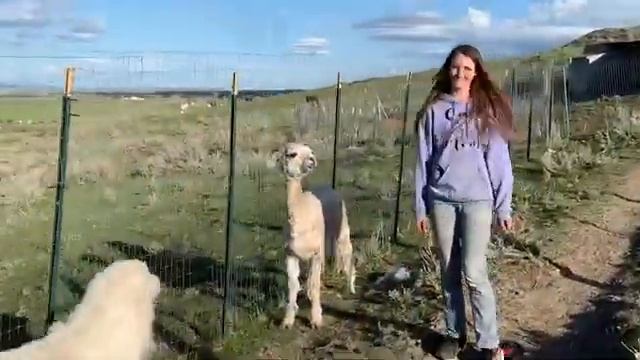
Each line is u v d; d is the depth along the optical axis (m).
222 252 6.92
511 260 5.66
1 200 10.13
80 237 7.84
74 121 19.23
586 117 14.34
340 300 5.25
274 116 21.14
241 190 10.18
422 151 3.92
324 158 12.58
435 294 5.04
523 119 13.97
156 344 4.44
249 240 7.33
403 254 6.28
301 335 4.67
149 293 3.62
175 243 7.38
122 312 3.45
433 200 3.92
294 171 4.70
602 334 4.21
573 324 4.47
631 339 3.97
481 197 3.81
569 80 21.38
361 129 15.84
